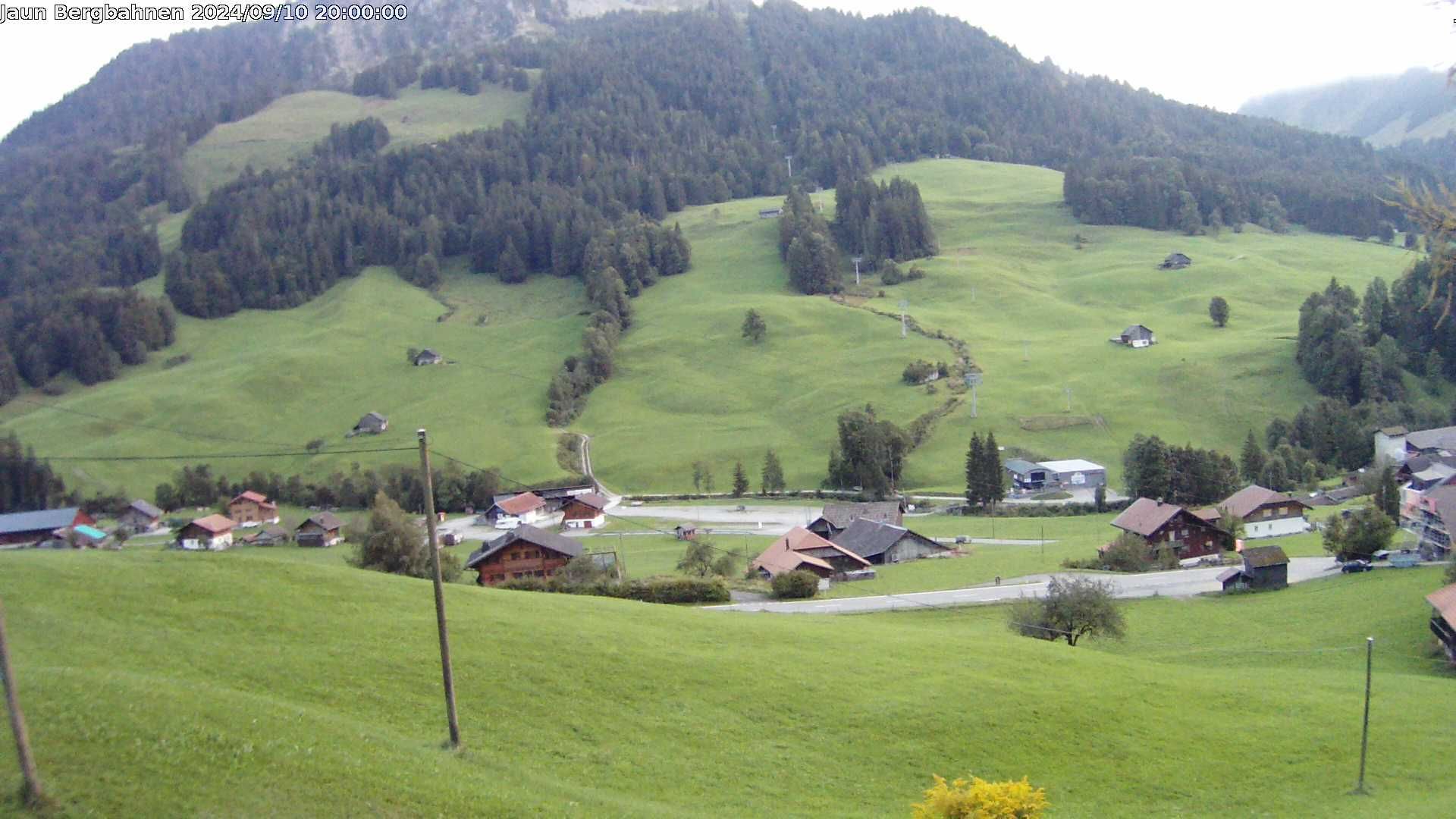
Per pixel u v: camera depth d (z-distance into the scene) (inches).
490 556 3759.8
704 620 2134.6
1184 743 1656.0
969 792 1156.5
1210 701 1846.7
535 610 2060.8
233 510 5762.8
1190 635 2645.2
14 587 1715.1
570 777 1380.4
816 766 1510.8
